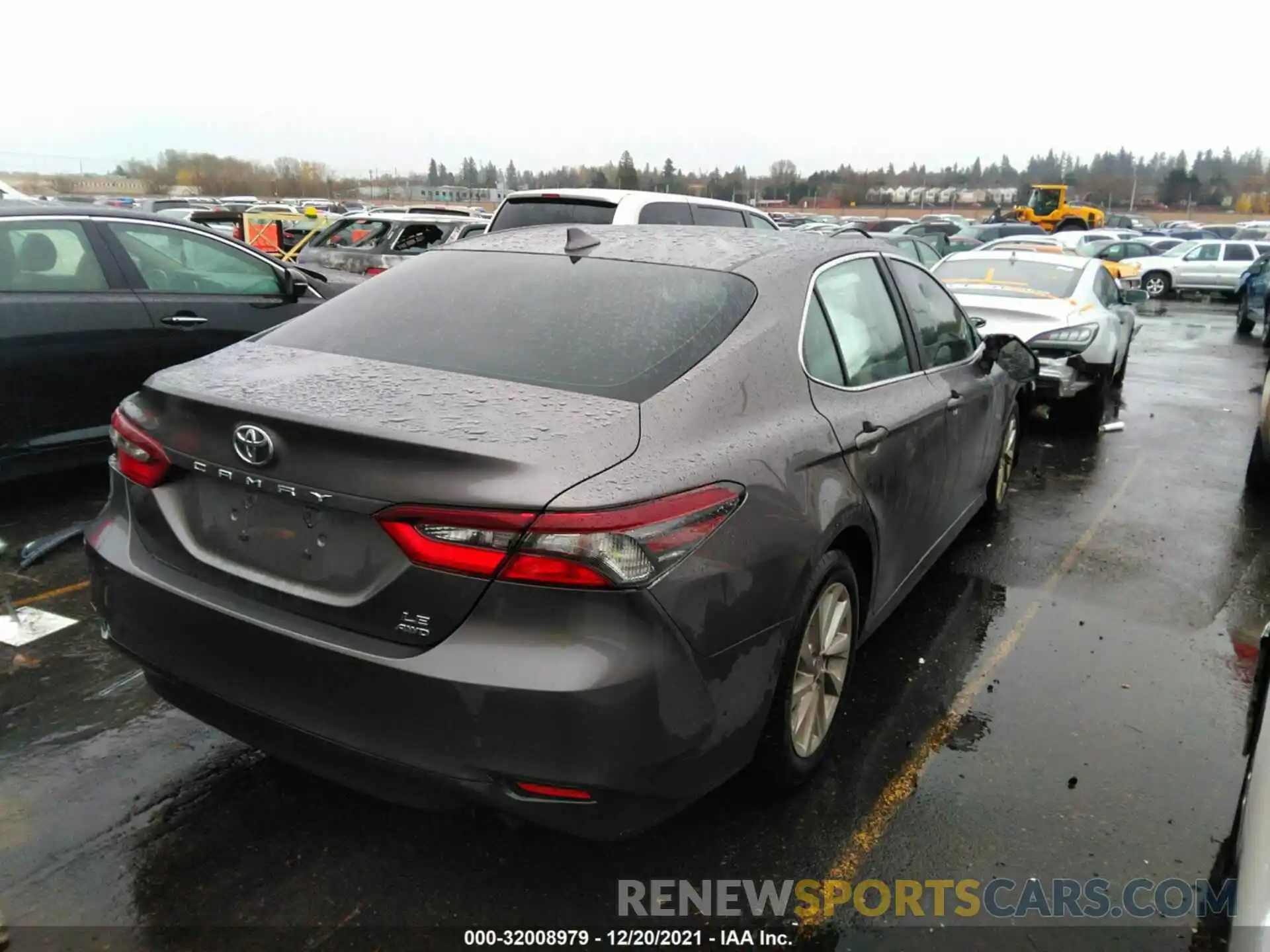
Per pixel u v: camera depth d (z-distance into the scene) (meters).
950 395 4.07
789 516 2.62
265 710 2.40
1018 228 32.16
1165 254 27.31
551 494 2.10
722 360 2.68
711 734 2.38
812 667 2.96
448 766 2.18
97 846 2.72
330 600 2.29
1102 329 8.05
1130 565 5.14
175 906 2.52
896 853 2.81
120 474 2.73
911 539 3.79
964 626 4.34
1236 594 4.78
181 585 2.52
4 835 2.75
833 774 3.17
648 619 2.16
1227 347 15.48
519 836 2.83
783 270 3.15
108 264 5.51
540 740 2.11
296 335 3.01
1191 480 6.89
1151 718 3.58
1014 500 6.28
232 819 2.86
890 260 3.99
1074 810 3.02
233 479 2.41
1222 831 2.94
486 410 2.36
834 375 3.18
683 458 2.36
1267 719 2.28
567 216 8.53
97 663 3.74
